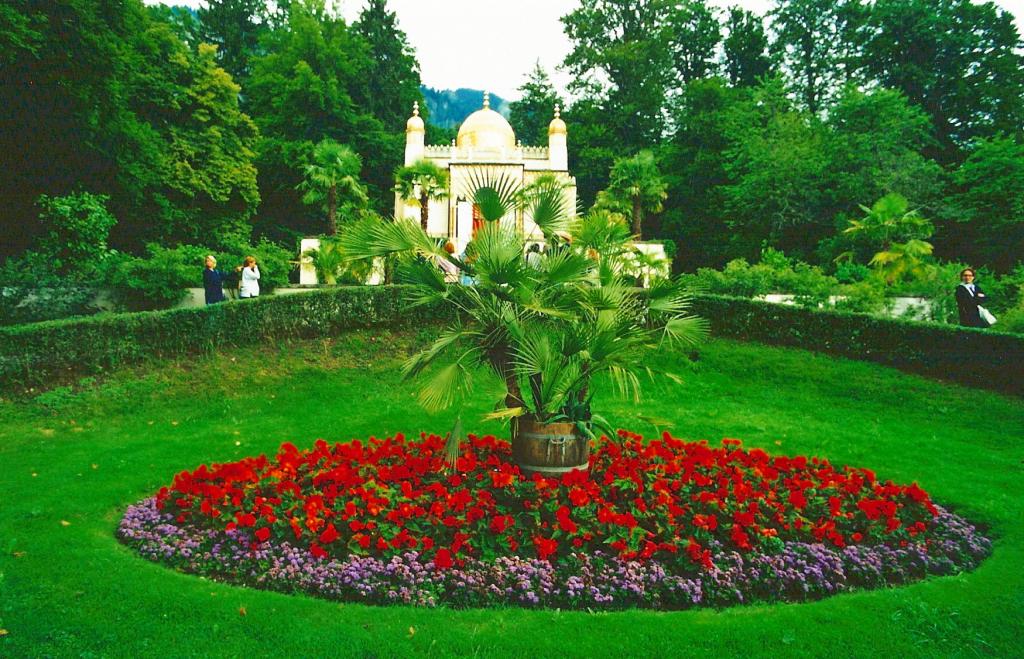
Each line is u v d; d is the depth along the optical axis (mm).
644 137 46812
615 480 5988
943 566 5309
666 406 11102
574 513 5266
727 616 4387
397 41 48312
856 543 5480
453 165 29312
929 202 29484
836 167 32750
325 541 4980
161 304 17406
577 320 6289
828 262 30516
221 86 32188
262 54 51000
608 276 6859
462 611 4375
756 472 6273
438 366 12719
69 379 10672
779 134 35188
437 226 30422
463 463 6395
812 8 44594
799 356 13211
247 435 9297
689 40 48781
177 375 11359
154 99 29797
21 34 16516
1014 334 11148
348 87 44812
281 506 5477
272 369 12086
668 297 6949
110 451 8516
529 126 51062
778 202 33469
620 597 4625
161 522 5711
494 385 7398
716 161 41062
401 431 9594
